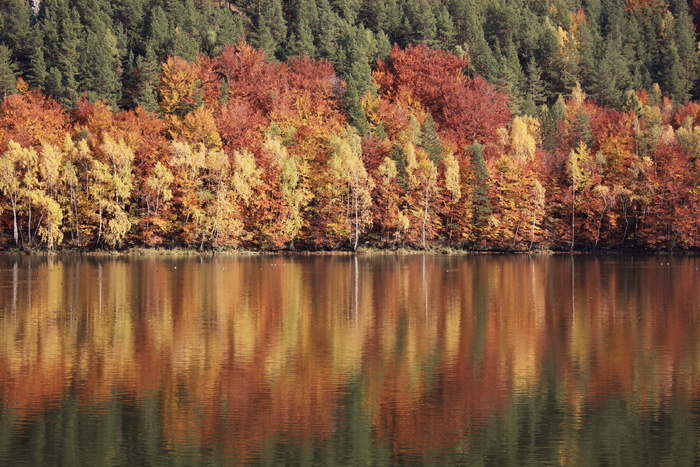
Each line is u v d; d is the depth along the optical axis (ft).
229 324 161.68
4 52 523.70
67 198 379.14
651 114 517.55
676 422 97.09
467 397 107.45
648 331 155.43
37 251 368.89
